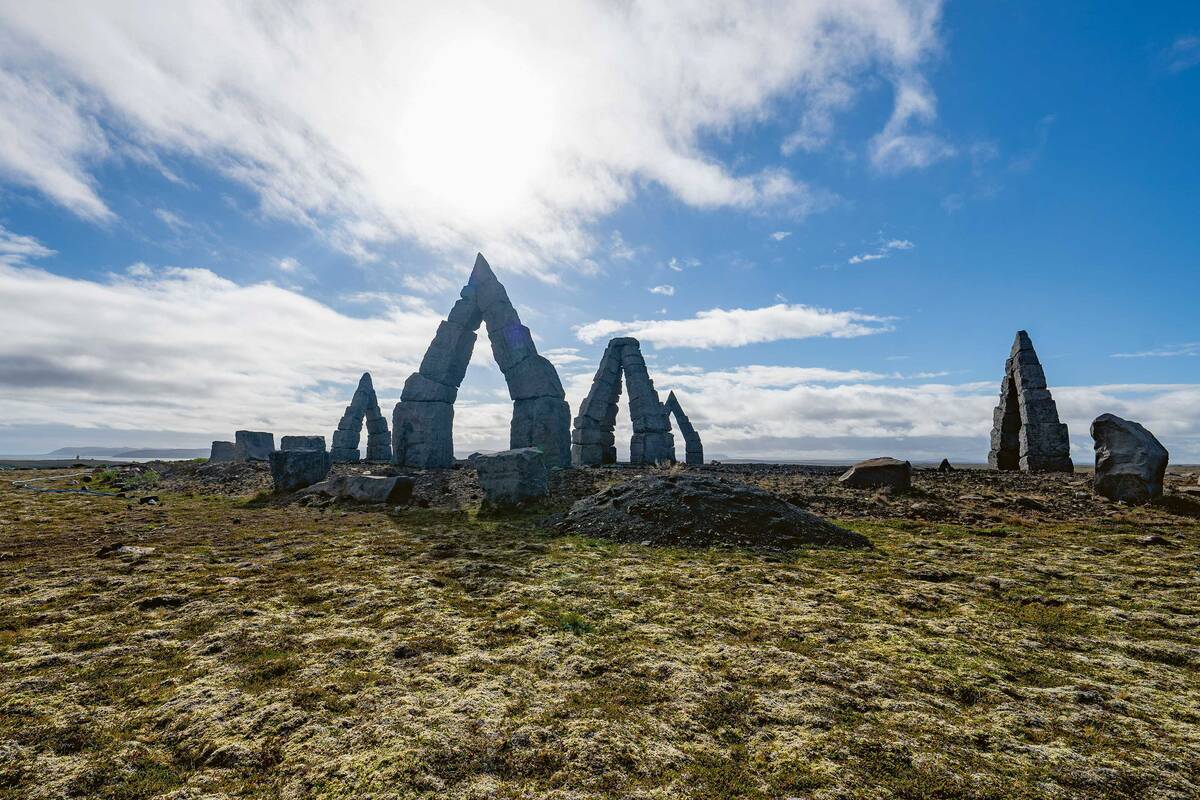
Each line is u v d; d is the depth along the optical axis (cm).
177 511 1370
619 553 864
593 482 1741
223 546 917
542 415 2214
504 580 701
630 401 2964
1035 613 569
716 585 674
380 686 403
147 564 771
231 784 297
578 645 485
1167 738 342
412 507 1440
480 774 304
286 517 1280
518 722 356
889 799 285
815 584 679
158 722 356
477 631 521
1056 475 1773
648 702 385
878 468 1484
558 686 409
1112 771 306
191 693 391
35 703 375
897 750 327
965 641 495
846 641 494
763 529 950
